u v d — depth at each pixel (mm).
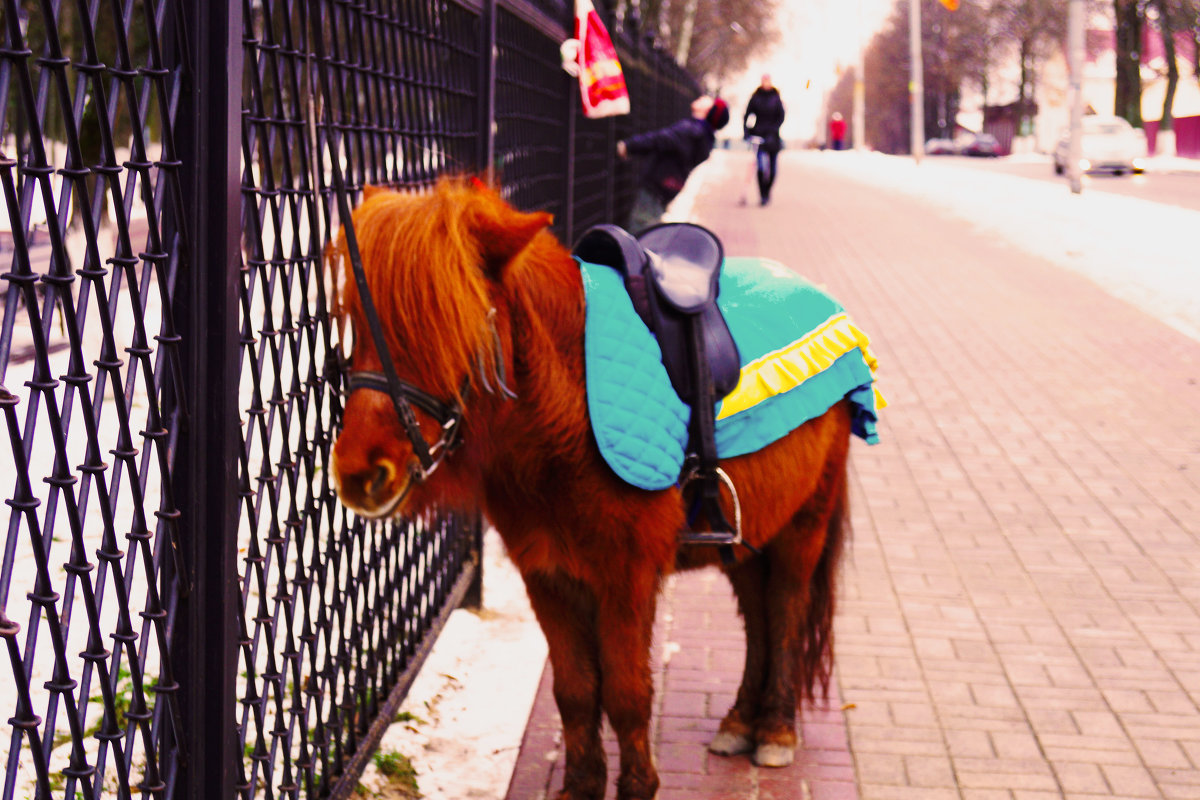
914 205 25969
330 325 2773
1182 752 3736
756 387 3010
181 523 2180
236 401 2213
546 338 2512
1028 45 69438
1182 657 4449
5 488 5172
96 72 1778
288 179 2613
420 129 3838
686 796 3414
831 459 3422
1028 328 11422
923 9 80188
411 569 4086
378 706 3617
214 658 2262
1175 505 6297
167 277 2037
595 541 2678
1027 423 8008
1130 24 55938
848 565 5371
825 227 20547
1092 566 5414
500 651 4527
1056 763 3660
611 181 11414
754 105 24297
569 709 3002
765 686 3639
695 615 4832
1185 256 16219
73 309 1762
